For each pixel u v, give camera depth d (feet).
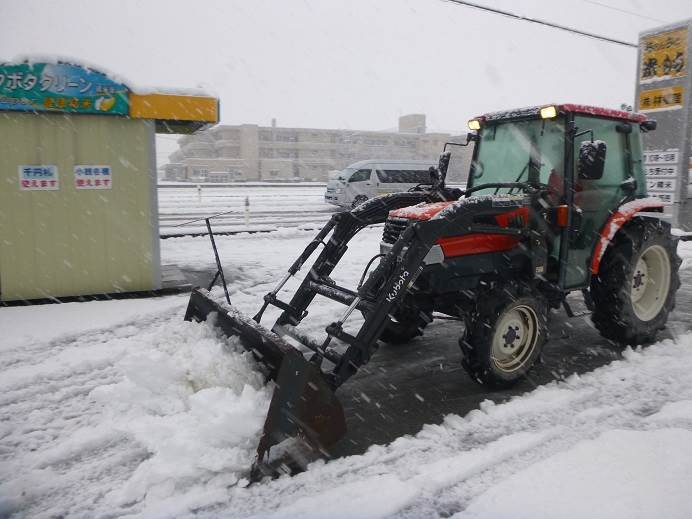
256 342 11.37
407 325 17.30
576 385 13.62
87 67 20.38
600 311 16.35
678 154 35.53
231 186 121.80
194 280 25.64
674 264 17.07
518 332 14.15
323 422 10.32
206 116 22.41
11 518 8.91
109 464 10.48
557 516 8.61
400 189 64.13
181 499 9.24
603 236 15.35
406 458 10.55
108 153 21.62
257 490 9.53
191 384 11.28
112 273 22.34
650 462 9.98
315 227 43.34
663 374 14.15
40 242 21.20
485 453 10.53
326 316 20.13
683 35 34.40
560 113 14.60
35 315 19.79
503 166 16.37
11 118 20.20
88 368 15.10
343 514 8.86
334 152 193.67
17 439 11.41
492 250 14.37
